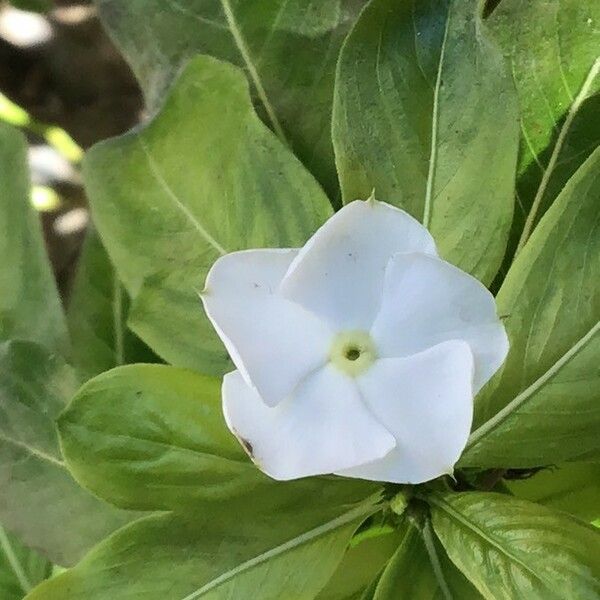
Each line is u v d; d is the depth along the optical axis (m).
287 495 0.15
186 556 0.16
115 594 0.16
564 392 0.15
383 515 0.17
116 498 0.15
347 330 0.13
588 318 0.14
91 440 0.15
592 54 0.18
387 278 0.13
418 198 0.16
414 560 0.16
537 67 0.18
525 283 0.15
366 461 0.13
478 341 0.13
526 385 0.15
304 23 0.19
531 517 0.14
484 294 0.13
